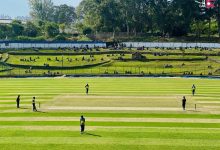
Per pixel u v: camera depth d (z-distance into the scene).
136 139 63.47
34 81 144.00
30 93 112.44
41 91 116.62
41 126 72.00
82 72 174.25
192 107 91.38
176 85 131.88
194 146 59.88
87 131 68.38
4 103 96.31
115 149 58.44
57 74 164.62
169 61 191.00
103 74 163.50
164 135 65.88
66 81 143.88
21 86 128.62
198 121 76.62
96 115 82.06
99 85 131.25
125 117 80.19
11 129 69.56
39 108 89.38
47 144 60.66
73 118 79.00
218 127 71.69
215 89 122.00
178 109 88.81
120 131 68.38
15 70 178.62
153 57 195.88
